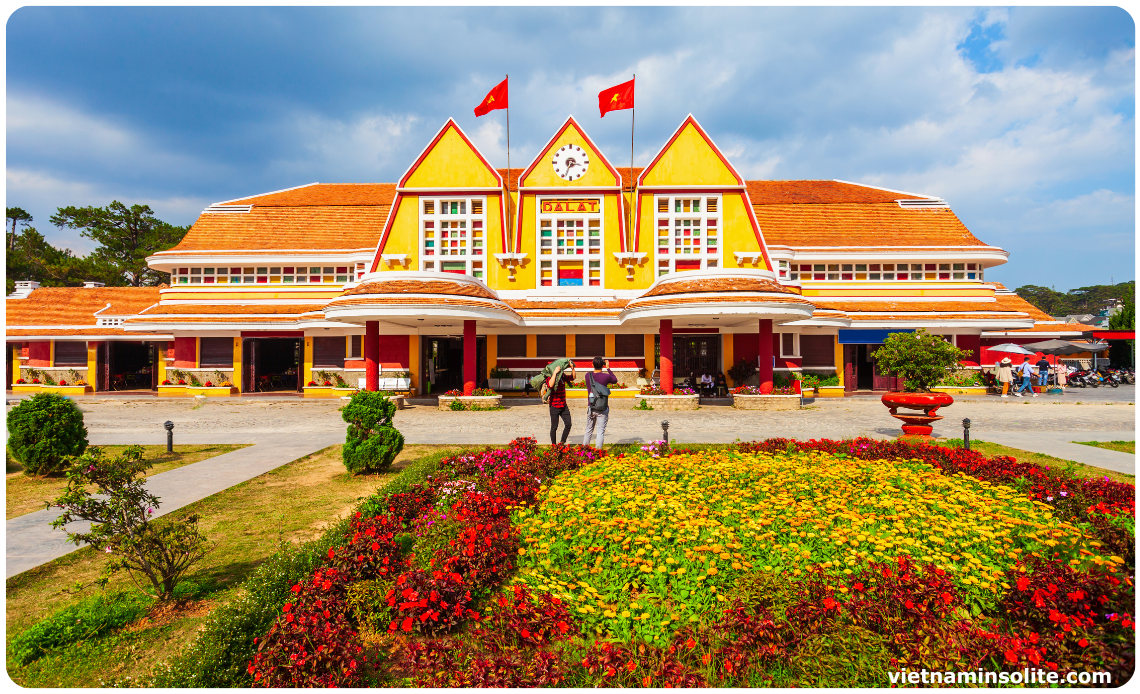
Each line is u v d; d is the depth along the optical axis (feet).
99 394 88.28
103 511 16.34
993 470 27.35
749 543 17.79
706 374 79.77
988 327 86.79
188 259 89.25
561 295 80.69
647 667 12.34
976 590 14.75
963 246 91.61
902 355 39.99
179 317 83.51
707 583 15.69
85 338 90.02
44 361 92.53
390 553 17.29
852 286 93.04
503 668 12.24
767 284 63.00
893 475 26.48
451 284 62.75
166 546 16.66
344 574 15.83
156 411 65.57
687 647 12.76
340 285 90.53
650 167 82.28
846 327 84.79
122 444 42.42
